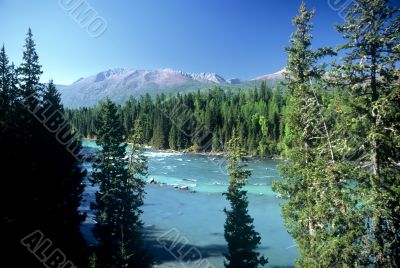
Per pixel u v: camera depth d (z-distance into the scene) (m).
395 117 13.53
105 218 25.08
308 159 20.84
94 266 21.81
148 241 36.72
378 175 14.03
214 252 34.88
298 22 21.58
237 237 26.36
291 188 22.19
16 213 19.66
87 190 54.22
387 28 13.98
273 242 37.66
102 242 25.20
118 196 25.70
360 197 13.93
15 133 22.02
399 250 13.29
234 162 27.72
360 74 14.68
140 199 28.25
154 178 70.19
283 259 33.59
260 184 64.50
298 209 21.89
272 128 115.25
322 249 15.53
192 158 103.56
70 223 23.36
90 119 144.62
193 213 47.03
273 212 47.81
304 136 20.95
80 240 24.17
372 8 14.12
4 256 18.47
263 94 158.88
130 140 28.33
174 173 76.38
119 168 25.78
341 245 14.33
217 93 175.00
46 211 21.23
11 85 24.78
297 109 21.39
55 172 23.11
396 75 13.92
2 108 23.83
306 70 20.78
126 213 25.98
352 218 13.95
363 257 13.94
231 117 123.94
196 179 70.12
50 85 25.98
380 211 13.12
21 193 20.23
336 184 15.23
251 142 108.25
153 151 122.69
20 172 20.66
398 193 13.00
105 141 25.95
